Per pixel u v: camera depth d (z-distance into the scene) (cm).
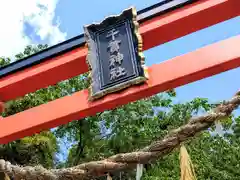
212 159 1113
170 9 500
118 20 506
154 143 278
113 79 463
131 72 458
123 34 493
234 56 439
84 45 533
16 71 559
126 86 452
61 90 1088
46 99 1057
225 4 478
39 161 988
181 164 276
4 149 972
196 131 269
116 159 287
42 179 309
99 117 1089
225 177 1042
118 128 1053
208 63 445
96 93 462
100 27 512
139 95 451
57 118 483
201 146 1064
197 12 484
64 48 541
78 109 474
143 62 458
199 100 1019
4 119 514
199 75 449
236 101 275
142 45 488
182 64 456
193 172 276
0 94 559
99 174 292
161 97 1111
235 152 1126
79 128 1100
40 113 498
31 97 991
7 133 499
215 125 286
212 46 459
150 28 497
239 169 1098
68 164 1080
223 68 446
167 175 962
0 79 565
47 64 544
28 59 559
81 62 527
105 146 1048
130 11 501
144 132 1020
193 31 505
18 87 551
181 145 279
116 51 482
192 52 462
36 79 543
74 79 1082
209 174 1023
